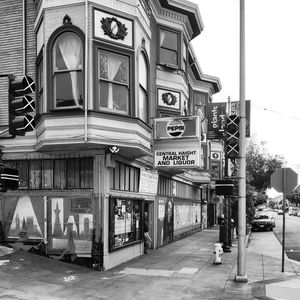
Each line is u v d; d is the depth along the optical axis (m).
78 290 10.15
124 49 13.09
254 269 13.52
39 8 13.47
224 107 21.19
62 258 13.12
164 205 20.81
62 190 13.37
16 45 14.66
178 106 19.39
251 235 30.67
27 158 13.91
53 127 12.37
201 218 33.66
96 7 12.57
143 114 14.64
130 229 15.23
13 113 6.97
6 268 11.74
